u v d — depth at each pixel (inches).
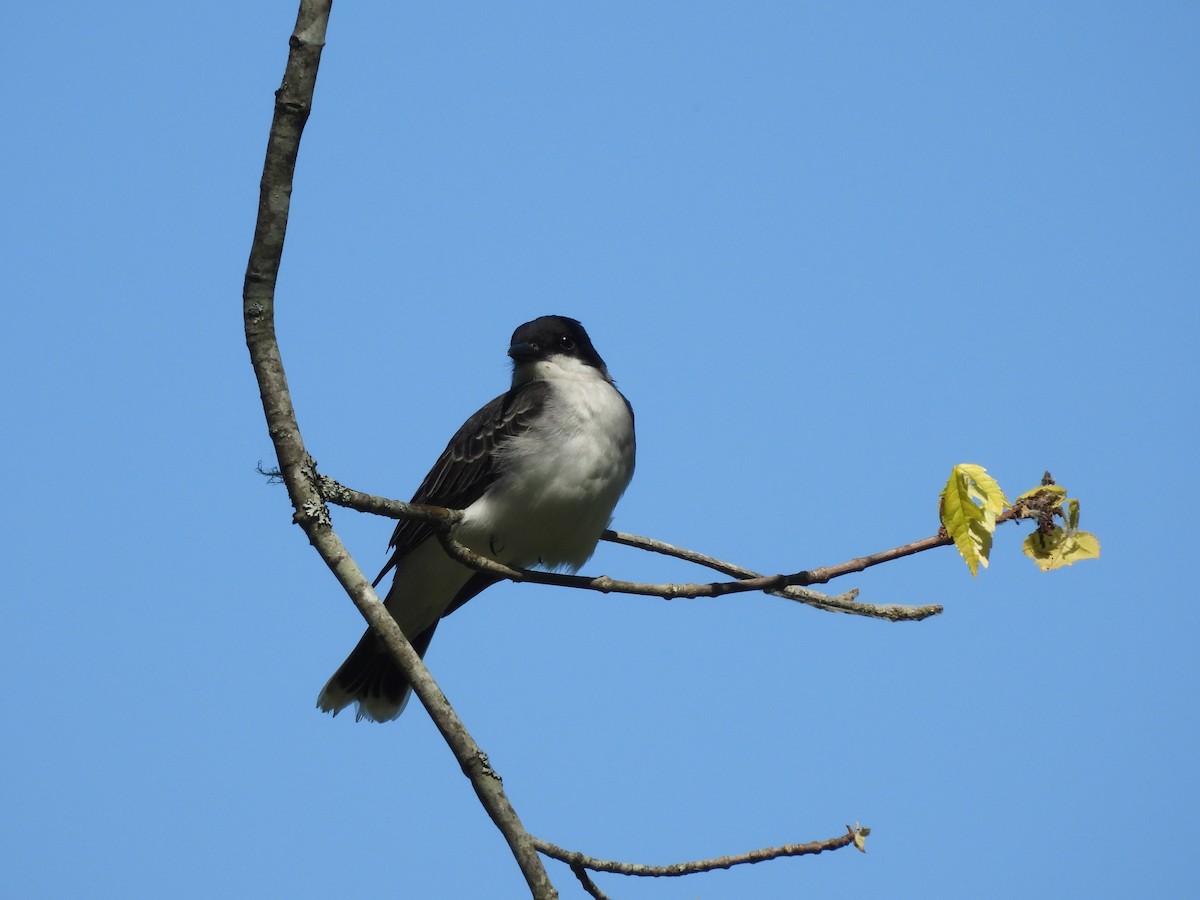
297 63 280.1
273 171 283.3
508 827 261.1
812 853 326.6
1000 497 280.4
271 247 287.4
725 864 326.6
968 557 281.0
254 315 289.7
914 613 376.5
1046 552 290.7
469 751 266.8
